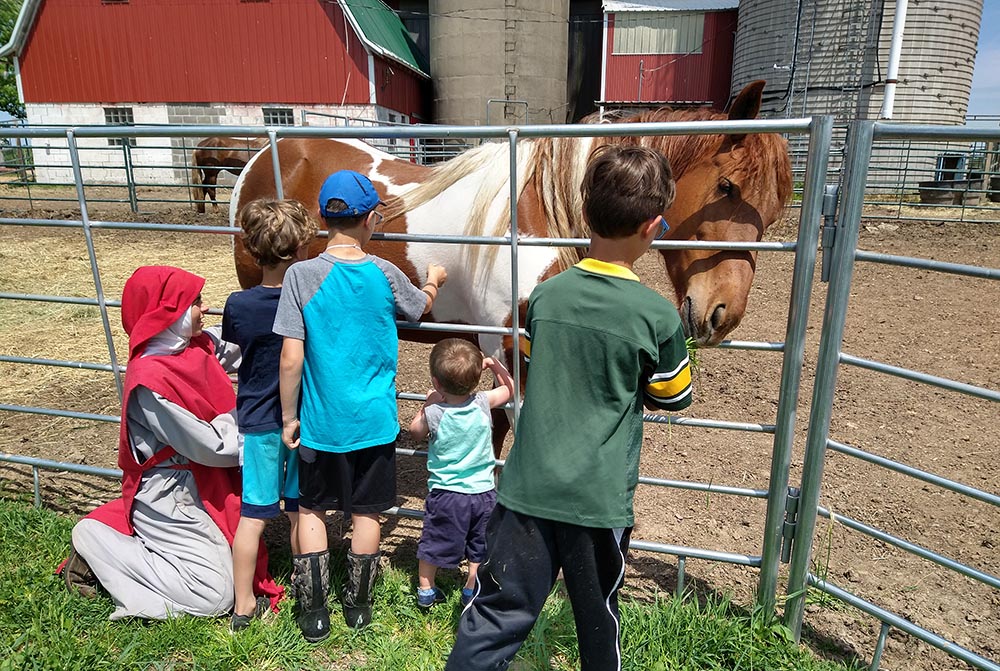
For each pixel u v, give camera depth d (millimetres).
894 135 1792
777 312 6918
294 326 2008
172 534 2350
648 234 1570
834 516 2148
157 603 2277
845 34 18578
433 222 2730
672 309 1550
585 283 1577
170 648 2176
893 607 2465
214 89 19203
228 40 18844
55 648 2088
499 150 2674
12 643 2145
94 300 2764
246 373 2189
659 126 1979
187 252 9438
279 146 3381
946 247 9586
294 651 2148
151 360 2217
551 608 2303
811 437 2080
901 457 3732
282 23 18625
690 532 2961
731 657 2133
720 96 23250
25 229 10953
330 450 2080
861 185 1854
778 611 2352
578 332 1554
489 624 1661
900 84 18609
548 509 1577
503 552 1654
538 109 23031
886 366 1898
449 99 23078
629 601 2408
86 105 19500
